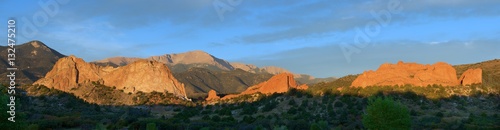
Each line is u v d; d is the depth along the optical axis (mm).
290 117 118312
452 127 91312
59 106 150875
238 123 114688
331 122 108188
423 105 121562
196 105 183625
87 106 162500
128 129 97812
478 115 110062
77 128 97125
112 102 184000
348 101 128125
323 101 132625
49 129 92812
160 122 104562
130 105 178875
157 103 182250
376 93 131875
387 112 64750
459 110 118625
